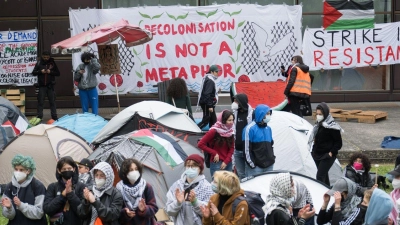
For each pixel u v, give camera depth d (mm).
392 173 15164
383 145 27172
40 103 31562
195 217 14828
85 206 14367
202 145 20047
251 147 19422
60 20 34531
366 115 31516
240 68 33594
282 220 13117
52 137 21750
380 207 13336
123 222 14719
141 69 33406
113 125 23141
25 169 15133
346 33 34688
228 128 19953
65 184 14906
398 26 34875
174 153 20188
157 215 18625
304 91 27953
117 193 14516
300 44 33875
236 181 13367
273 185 13406
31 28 34406
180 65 33469
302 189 14195
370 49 34875
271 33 33594
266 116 19375
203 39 33375
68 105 34812
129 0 35125
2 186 20781
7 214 15164
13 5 34219
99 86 33375
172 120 23750
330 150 20484
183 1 35469
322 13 34875
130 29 29391
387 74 35969
